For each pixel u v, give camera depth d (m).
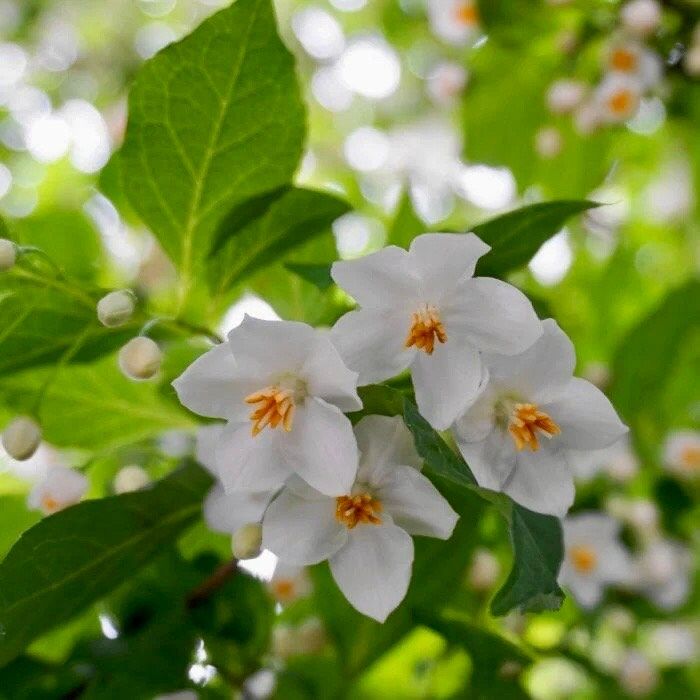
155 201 0.22
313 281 0.21
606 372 0.31
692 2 0.33
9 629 0.21
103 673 0.23
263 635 0.25
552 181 0.36
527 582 0.18
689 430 0.31
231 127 0.22
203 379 0.19
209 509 0.22
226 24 0.21
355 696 0.29
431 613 0.24
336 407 0.19
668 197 0.41
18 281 0.21
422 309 0.20
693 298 0.30
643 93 0.34
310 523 0.20
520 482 0.20
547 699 0.32
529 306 0.19
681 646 0.31
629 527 0.30
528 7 0.35
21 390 0.24
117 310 0.21
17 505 0.25
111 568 0.22
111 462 0.25
